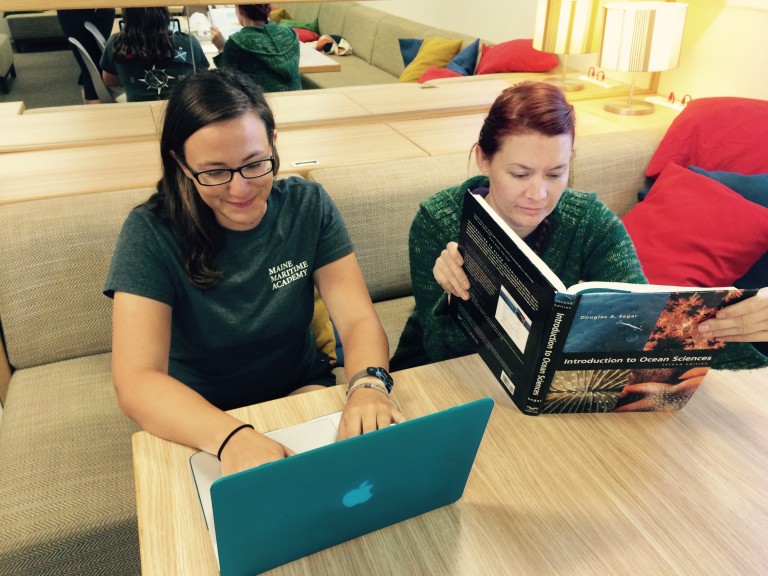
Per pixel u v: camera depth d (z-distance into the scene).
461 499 0.81
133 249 1.05
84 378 1.52
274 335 1.21
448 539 0.76
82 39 2.15
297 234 1.18
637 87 2.68
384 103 2.33
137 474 0.83
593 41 2.47
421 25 3.48
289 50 2.37
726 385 1.04
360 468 0.66
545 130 1.04
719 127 2.05
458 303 1.14
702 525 0.78
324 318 1.51
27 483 1.22
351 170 1.76
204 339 1.16
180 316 1.14
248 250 1.13
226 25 2.20
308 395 0.99
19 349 1.52
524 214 1.13
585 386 0.92
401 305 1.88
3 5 1.65
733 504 0.81
